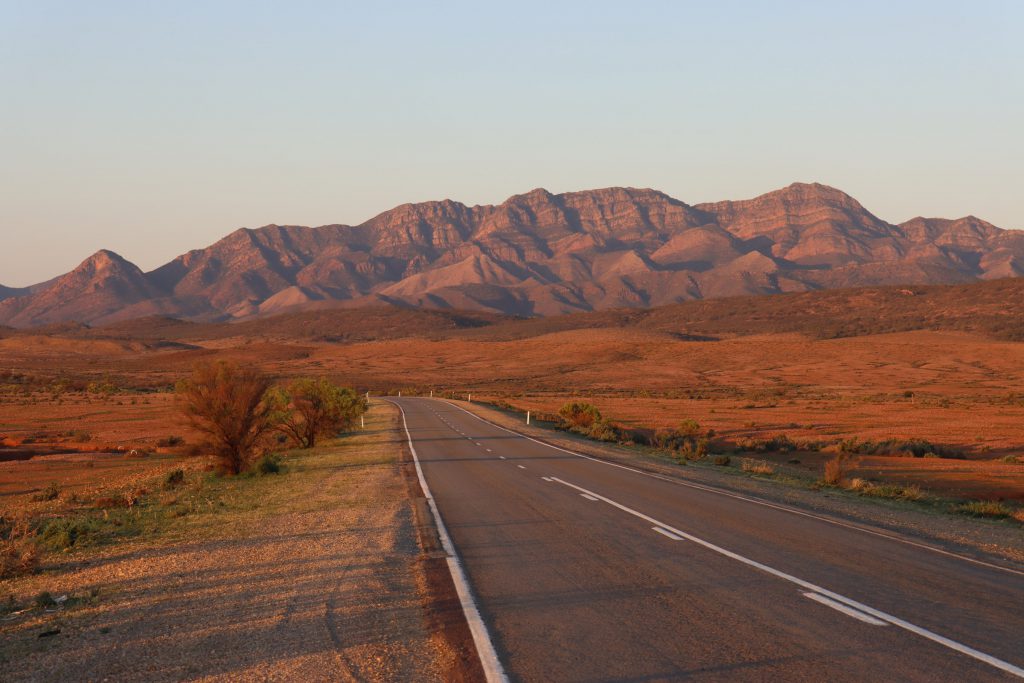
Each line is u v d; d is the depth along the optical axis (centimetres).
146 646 742
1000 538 1363
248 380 2800
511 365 18612
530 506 1683
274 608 866
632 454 3312
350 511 1659
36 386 13138
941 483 2736
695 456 3325
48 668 689
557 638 746
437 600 891
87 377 15725
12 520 1797
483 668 663
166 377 16412
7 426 6278
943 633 757
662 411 8100
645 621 802
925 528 1456
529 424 5319
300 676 648
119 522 1634
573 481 2191
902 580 987
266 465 2716
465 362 19588
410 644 730
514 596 910
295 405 4188
